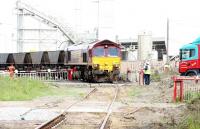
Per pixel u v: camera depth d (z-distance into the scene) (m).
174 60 63.75
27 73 48.25
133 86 37.22
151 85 37.47
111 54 44.41
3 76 34.44
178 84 28.41
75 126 14.75
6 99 25.19
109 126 14.54
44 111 19.06
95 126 14.76
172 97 25.05
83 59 45.88
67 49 52.03
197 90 24.61
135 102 24.31
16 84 29.67
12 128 14.00
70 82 43.47
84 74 46.00
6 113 18.27
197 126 13.20
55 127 14.24
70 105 21.89
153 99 26.23
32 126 14.44
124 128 14.30
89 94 29.69
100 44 44.12
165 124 15.16
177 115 17.27
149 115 17.92
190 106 18.17
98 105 22.23
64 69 51.53
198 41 35.91
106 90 33.94
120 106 21.61
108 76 44.38
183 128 13.78
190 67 35.78
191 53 35.78
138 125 15.01
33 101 24.70
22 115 17.55
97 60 43.81
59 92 31.56
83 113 18.50
